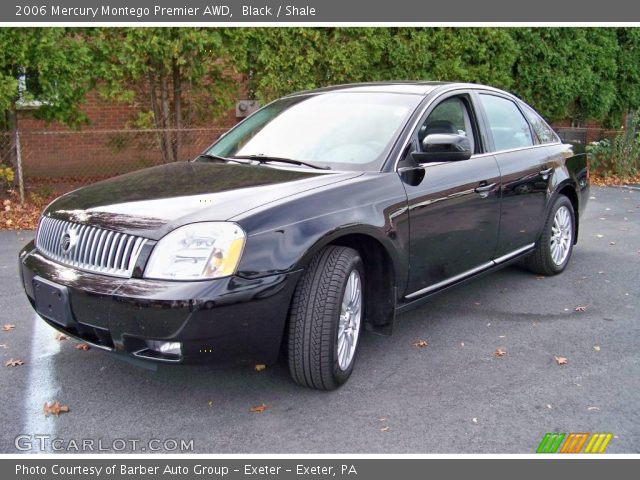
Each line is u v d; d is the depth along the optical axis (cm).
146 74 926
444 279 444
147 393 363
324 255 349
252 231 317
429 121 438
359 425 331
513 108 552
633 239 773
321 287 341
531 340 446
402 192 393
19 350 420
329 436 321
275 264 319
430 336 452
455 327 470
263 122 477
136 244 315
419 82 489
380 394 363
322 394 362
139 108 963
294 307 341
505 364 406
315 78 993
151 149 981
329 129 437
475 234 462
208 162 440
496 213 482
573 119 1393
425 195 408
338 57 978
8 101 804
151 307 300
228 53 927
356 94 471
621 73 1364
